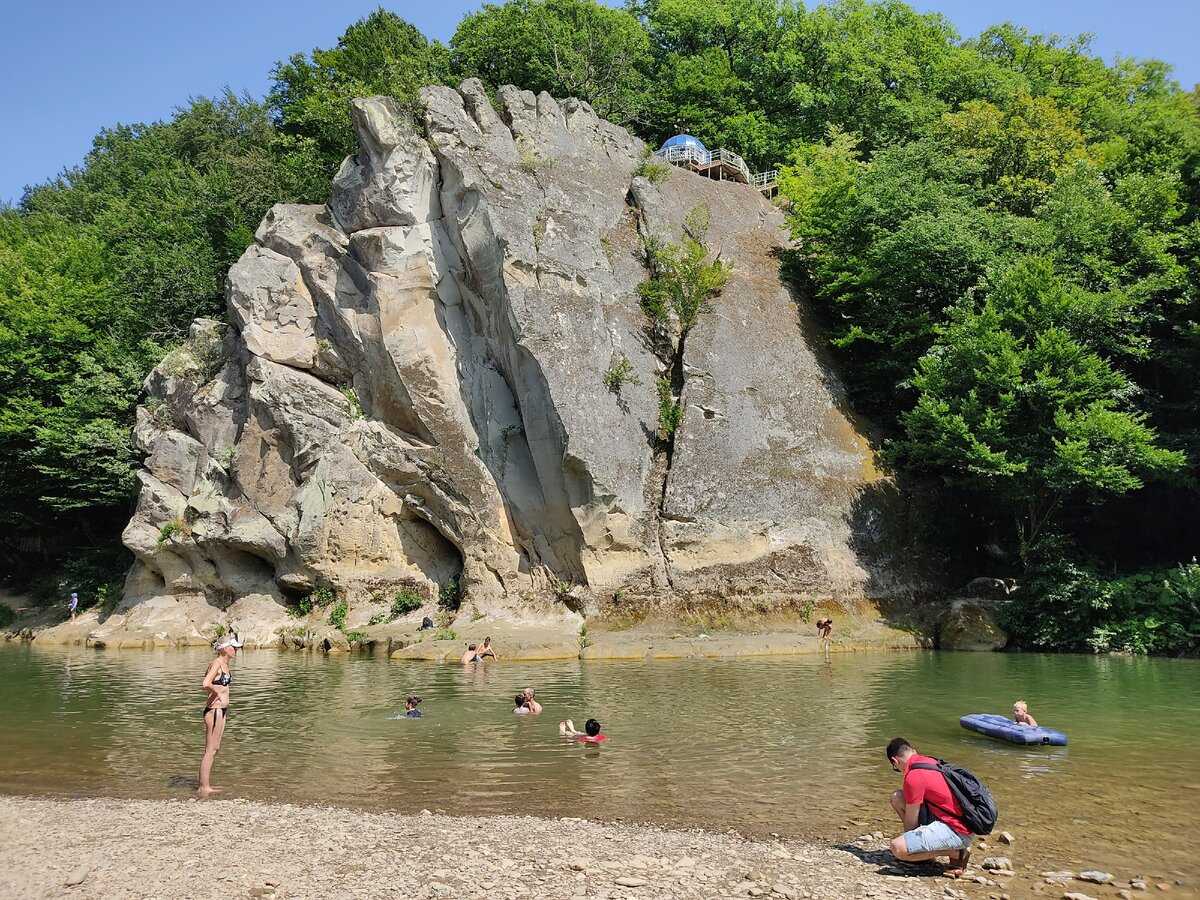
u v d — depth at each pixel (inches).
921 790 347.3
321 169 1792.6
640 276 1441.9
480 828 388.8
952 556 1311.5
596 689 784.9
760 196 1802.4
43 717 676.1
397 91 1478.8
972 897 311.3
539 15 1947.6
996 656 1042.1
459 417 1270.9
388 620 1226.0
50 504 1684.3
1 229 2097.7
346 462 1295.5
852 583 1215.6
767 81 2166.6
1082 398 1125.7
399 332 1294.3
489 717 655.1
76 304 1731.1
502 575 1216.2
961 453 1154.0
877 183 1519.4
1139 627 1067.9
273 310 1406.3
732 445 1280.8
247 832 381.4
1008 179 1547.7
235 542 1325.0
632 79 2062.0
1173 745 555.5
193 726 637.9
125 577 1540.4
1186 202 1309.1
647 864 341.4
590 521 1168.2
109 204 2175.2
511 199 1299.2
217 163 2175.2
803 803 431.8
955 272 1373.0
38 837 374.6
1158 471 1126.4
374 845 362.6
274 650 1195.9
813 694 752.3
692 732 597.3
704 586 1167.0
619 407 1246.3
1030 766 501.7
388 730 611.8
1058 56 2095.2
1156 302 1258.0
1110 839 375.6
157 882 318.3
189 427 1443.2
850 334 1455.5
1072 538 1266.0
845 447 1368.1
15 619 1567.4
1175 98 1646.2
